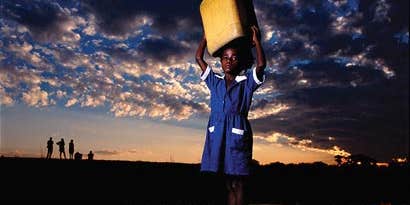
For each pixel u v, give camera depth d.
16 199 8.62
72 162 15.21
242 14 4.71
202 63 5.04
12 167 13.18
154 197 9.66
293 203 9.40
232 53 4.71
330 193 10.86
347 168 14.85
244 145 4.61
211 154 4.64
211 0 4.94
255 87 4.67
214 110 4.75
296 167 14.48
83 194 9.61
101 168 14.31
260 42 4.72
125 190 10.44
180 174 13.30
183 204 9.00
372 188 11.75
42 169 13.48
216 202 9.35
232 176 4.77
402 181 13.02
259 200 9.48
